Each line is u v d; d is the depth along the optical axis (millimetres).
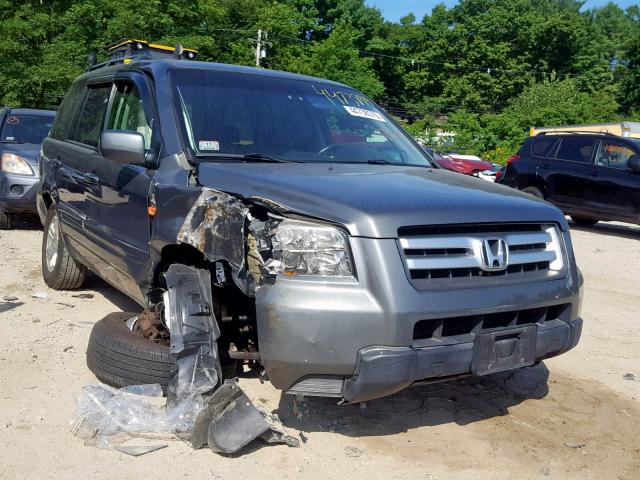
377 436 3752
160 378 3869
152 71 4742
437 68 68250
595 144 13453
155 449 3463
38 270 7320
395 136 5133
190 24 31094
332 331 3160
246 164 4047
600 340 6000
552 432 3982
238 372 4379
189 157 4055
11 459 3336
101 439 3545
